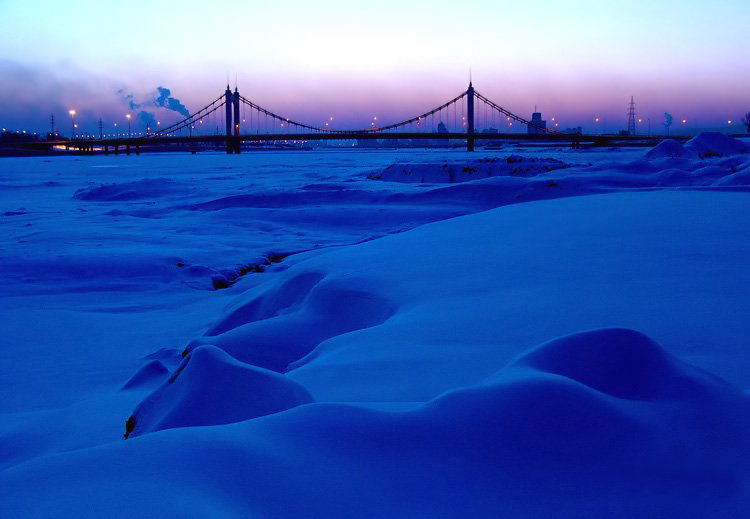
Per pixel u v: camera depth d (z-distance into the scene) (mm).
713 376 1545
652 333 2561
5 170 41562
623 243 5066
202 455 1188
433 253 5199
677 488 1168
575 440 1280
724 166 15492
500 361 2328
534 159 20578
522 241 5527
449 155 59656
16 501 1012
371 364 2383
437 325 2949
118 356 4535
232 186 21562
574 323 2811
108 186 20844
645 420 1348
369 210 13484
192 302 6660
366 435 1300
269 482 1136
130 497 1021
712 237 5176
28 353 4621
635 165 16438
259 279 7539
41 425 2969
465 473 1205
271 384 1747
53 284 7414
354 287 4105
